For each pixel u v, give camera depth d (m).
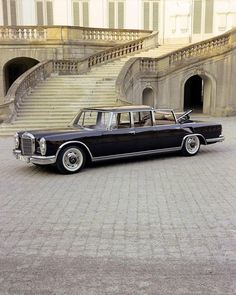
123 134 10.45
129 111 10.66
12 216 6.54
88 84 21.83
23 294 4.08
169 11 31.50
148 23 31.77
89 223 6.12
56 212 6.70
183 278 4.34
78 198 7.52
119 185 8.45
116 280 4.32
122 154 10.53
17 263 4.79
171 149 11.41
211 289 4.11
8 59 26.28
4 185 8.69
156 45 28.25
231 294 4.01
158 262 4.74
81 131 10.02
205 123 12.05
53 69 23.67
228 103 24.61
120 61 25.67
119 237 5.53
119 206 6.95
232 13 30.88
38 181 9.01
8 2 30.33
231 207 6.81
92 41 27.03
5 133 17.00
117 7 31.62
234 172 9.53
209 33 31.33
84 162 9.95
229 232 5.66
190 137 11.70
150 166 10.40
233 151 12.48
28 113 19.00
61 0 31.20
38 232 5.79
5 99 18.66
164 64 23.38
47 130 10.31
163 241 5.36
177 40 31.62
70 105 19.81
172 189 8.04
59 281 4.33
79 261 4.80
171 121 11.48
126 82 20.84
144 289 4.13
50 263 4.77
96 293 4.07
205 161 10.95
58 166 9.55
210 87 24.59
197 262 4.72
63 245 5.30
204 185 8.34
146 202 7.16
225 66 24.31
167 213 6.53
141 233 5.66
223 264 4.66
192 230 5.75
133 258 4.86
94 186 8.41
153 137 10.96
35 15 31.14
